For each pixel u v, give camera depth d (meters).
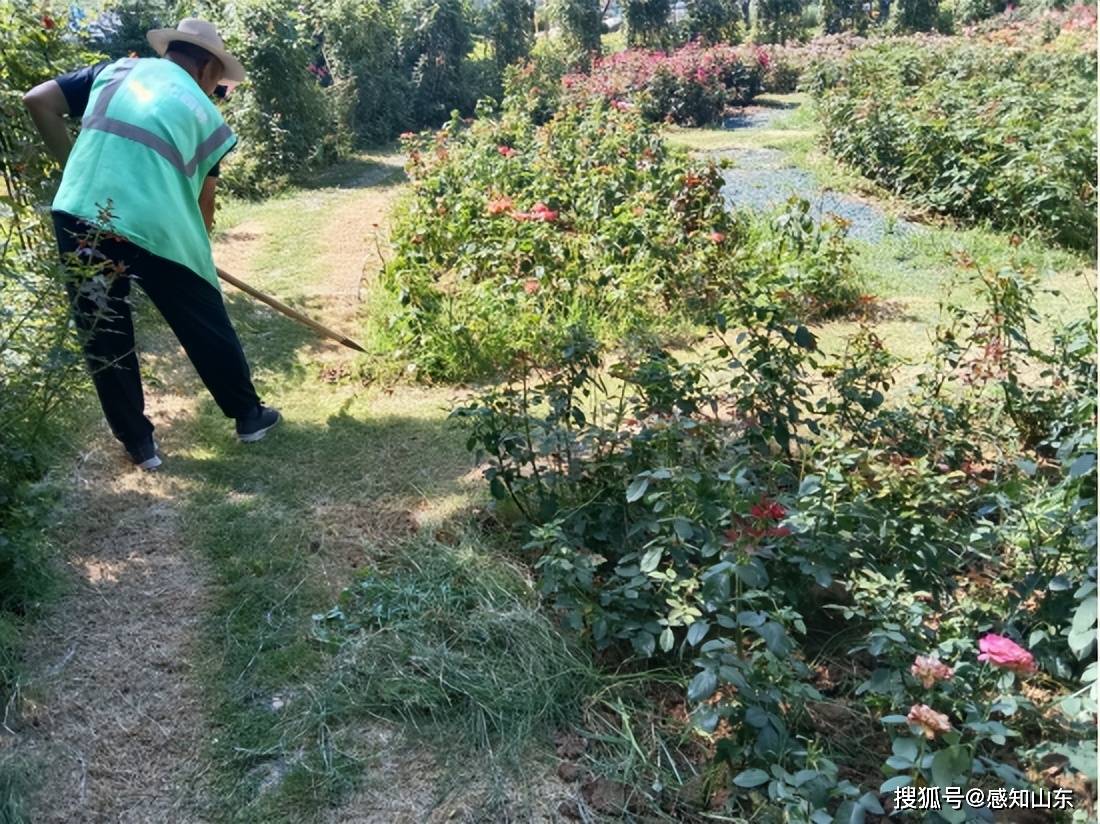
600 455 3.75
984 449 4.25
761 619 2.58
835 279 6.11
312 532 3.82
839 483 3.16
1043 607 2.95
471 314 5.57
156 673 3.09
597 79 14.30
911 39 15.05
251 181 10.21
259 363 5.38
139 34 12.01
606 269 5.99
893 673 2.70
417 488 4.13
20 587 3.29
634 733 2.89
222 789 2.70
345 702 2.96
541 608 3.36
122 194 3.93
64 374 3.80
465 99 15.14
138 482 4.14
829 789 2.39
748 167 10.54
